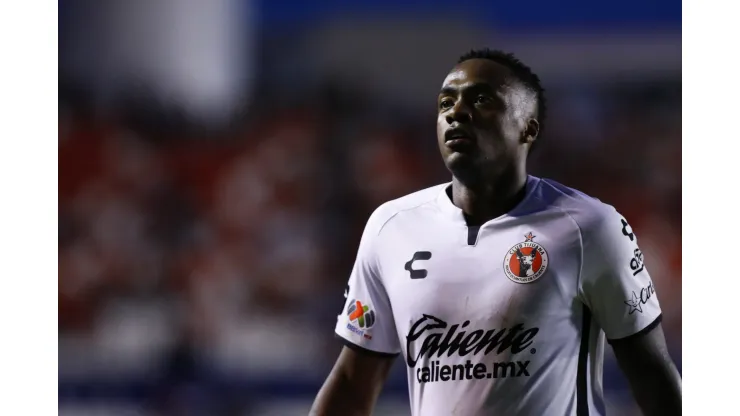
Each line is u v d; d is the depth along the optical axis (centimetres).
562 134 3794
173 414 3238
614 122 3794
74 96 3888
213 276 3619
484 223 1163
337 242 3666
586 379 1144
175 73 3934
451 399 1130
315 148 3834
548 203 1161
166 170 3825
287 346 3403
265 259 3644
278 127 3888
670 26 3834
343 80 3922
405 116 3884
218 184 3800
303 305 3547
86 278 3612
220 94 3950
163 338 3447
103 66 3916
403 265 1176
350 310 1235
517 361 1111
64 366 3328
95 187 3766
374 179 3775
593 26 3841
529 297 1116
